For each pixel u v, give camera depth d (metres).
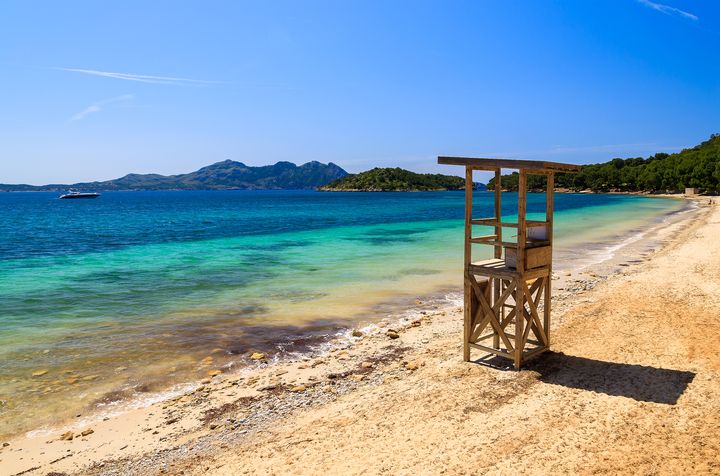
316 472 6.02
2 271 23.34
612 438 6.31
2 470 6.60
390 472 5.86
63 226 58.69
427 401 7.89
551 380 8.37
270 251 30.33
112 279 20.62
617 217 57.28
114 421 7.97
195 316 14.29
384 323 13.34
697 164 125.75
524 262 8.83
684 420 6.69
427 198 179.50
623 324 11.61
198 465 6.52
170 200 193.62
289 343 11.81
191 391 9.10
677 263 20.33
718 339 10.18
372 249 30.38
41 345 11.68
